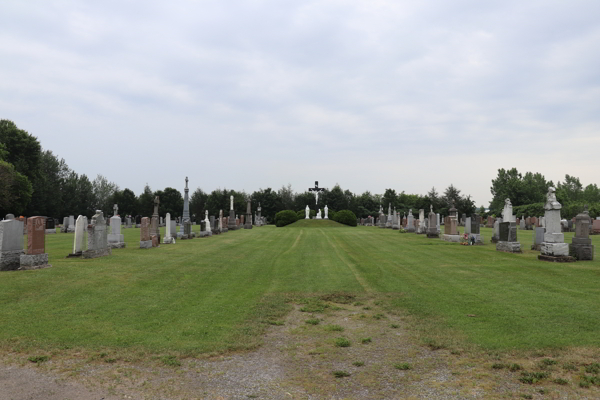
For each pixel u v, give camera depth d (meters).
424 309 9.93
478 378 6.05
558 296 10.78
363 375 6.21
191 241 27.73
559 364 6.47
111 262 16.16
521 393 5.54
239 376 6.16
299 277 14.48
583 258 17.11
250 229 46.75
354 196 93.56
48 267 14.43
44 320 8.66
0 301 9.96
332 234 37.44
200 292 11.72
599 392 5.55
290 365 6.62
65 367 6.41
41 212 62.75
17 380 5.93
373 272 15.46
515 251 20.38
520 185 77.38
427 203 75.56
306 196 89.25
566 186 106.19
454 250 22.09
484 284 12.65
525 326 8.32
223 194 83.56
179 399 5.40
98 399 5.38
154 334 7.97
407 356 7.00
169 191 85.44
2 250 13.58
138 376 6.11
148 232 22.47
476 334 7.96
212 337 7.87
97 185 92.56
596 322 8.49
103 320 8.78
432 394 5.55
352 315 9.70
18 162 53.25
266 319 9.22
